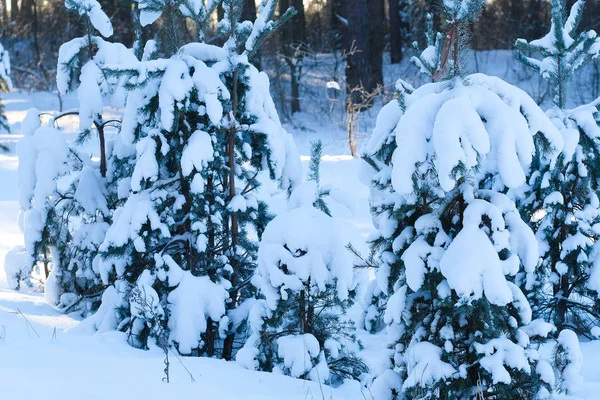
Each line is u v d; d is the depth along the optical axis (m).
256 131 6.22
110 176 7.59
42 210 7.53
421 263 4.13
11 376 4.19
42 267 10.07
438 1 4.31
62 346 5.36
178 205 6.17
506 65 29.89
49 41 34.69
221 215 6.25
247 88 6.28
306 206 5.31
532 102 4.25
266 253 5.12
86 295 7.53
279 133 6.38
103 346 5.61
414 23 34.12
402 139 3.91
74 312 7.60
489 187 4.79
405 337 4.48
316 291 5.14
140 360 5.08
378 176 4.46
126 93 7.40
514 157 3.90
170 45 6.32
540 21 33.47
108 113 21.83
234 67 6.09
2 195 13.69
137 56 7.91
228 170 6.24
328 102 26.61
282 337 5.23
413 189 4.02
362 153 4.55
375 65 28.03
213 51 6.19
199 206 6.09
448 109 3.82
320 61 30.86
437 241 4.16
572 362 4.34
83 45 7.36
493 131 3.96
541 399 4.17
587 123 6.41
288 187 6.55
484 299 4.04
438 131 3.78
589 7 29.23
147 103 6.07
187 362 5.16
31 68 32.78
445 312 4.26
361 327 7.48
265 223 6.57
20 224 8.69
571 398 4.63
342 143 20.84
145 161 5.95
